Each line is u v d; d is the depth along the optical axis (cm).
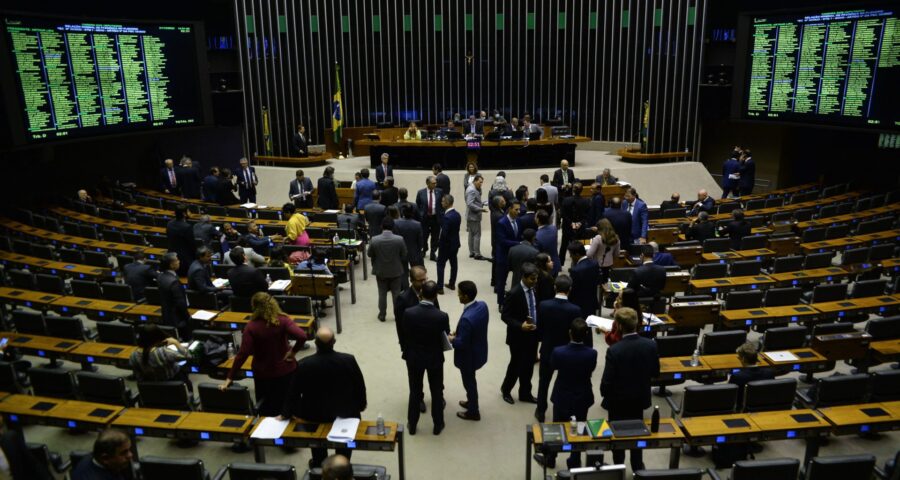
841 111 1569
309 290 925
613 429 554
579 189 1157
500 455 654
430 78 2348
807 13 1597
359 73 2311
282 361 631
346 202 1579
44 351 744
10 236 1338
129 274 908
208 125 1830
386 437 544
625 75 2239
